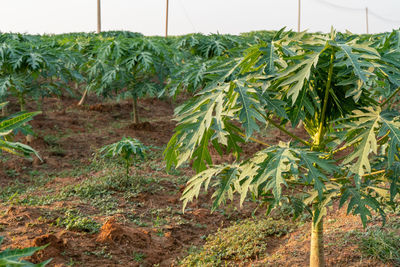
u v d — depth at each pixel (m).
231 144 4.30
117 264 4.80
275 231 6.08
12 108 13.55
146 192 7.50
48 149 10.19
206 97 3.49
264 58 3.37
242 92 3.28
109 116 13.79
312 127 3.96
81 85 17.16
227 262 5.29
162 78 11.02
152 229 6.02
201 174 3.90
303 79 3.12
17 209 5.64
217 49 11.17
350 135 3.39
